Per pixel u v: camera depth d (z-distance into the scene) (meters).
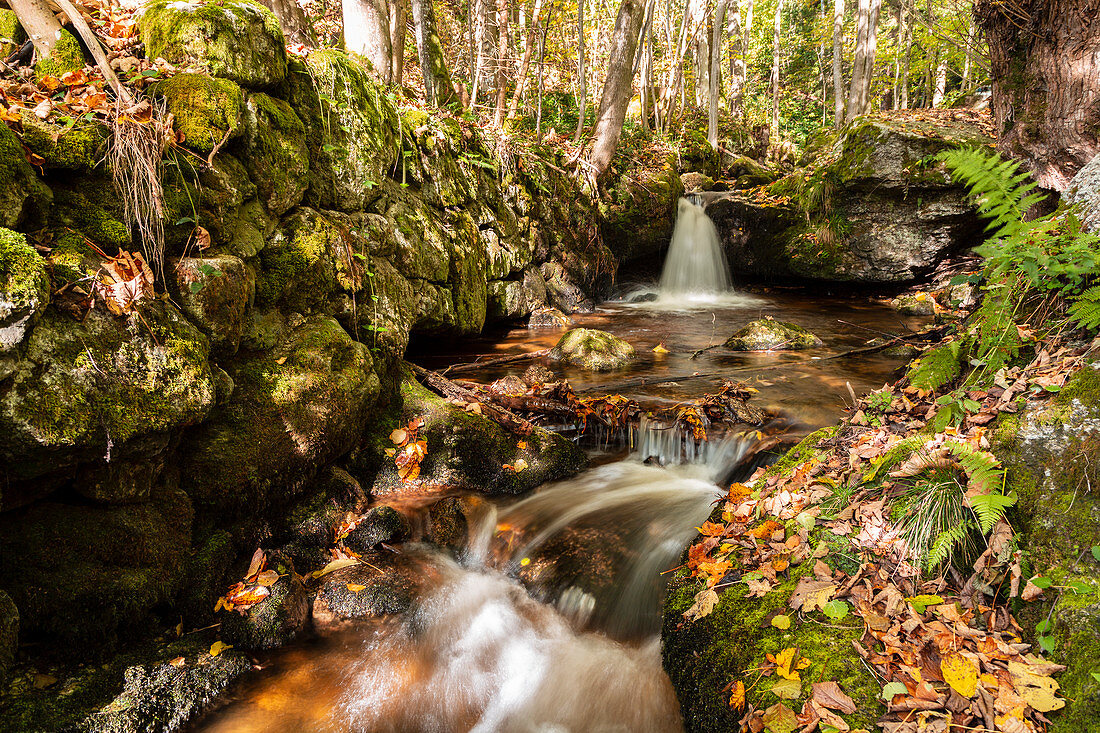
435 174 6.49
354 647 3.05
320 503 3.79
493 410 4.84
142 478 2.81
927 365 3.35
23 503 2.49
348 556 3.59
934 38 11.39
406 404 4.68
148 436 2.68
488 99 12.25
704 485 4.45
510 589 3.57
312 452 3.66
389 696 2.83
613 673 2.94
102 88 3.04
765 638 2.54
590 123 14.93
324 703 2.74
